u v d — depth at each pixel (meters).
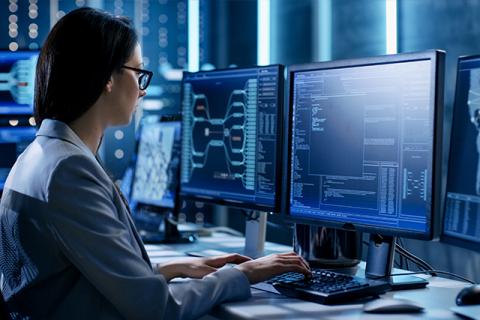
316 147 1.66
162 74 3.40
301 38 2.46
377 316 1.20
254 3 2.75
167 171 2.29
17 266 1.26
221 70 2.00
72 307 1.20
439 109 1.40
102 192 1.22
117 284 1.15
